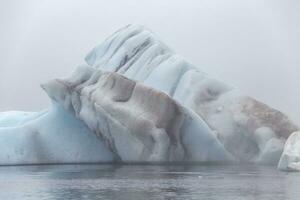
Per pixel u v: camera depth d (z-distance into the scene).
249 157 158.12
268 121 157.38
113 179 112.88
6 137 157.25
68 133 160.00
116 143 152.25
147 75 173.25
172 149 150.75
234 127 160.25
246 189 95.06
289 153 132.12
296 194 87.81
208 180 109.81
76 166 149.50
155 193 91.06
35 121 161.25
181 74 172.38
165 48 180.38
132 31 183.38
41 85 160.50
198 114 163.50
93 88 154.62
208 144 153.88
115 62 178.38
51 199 85.94
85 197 87.25
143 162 152.00
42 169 140.25
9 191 96.25
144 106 149.75
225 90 169.62
